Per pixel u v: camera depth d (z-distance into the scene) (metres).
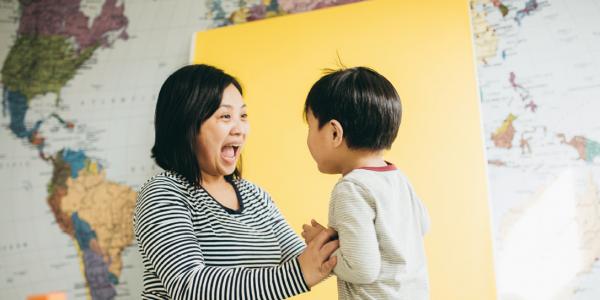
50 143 2.44
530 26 2.07
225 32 2.30
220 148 1.25
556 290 1.88
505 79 2.06
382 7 2.16
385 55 2.10
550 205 1.93
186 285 1.02
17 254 2.38
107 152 2.38
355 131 1.17
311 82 2.14
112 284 2.29
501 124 2.03
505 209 1.97
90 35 2.51
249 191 1.39
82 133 2.42
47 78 2.50
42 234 2.38
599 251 1.86
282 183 2.04
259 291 1.02
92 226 2.34
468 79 1.99
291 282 1.04
